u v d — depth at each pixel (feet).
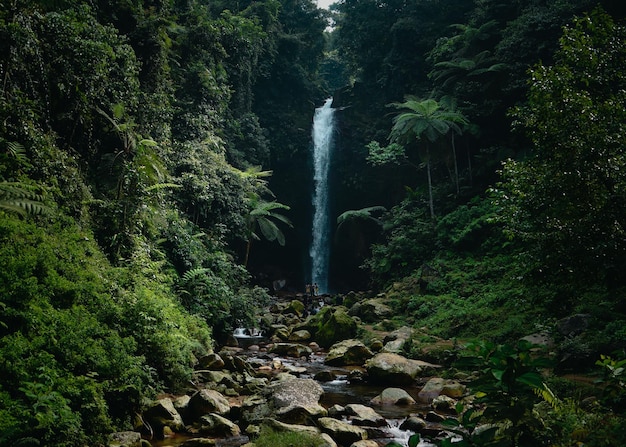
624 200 21.04
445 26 86.79
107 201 38.17
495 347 8.32
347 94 102.37
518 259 26.89
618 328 28.91
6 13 30.83
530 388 7.89
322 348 49.19
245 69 82.23
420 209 69.77
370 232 92.43
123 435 20.42
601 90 25.36
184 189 51.96
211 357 34.17
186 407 25.43
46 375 17.62
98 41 38.37
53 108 36.60
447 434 22.57
